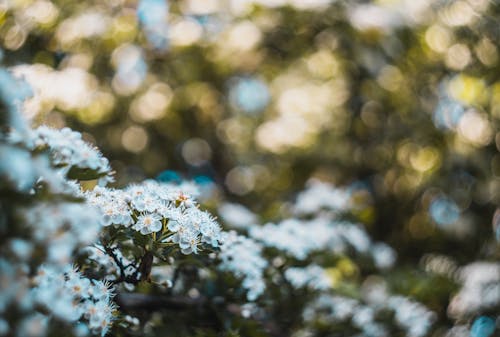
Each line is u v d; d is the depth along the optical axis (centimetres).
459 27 345
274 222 245
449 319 315
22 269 99
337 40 323
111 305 138
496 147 367
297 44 348
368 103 398
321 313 231
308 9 303
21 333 94
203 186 274
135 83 368
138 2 340
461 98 366
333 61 375
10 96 98
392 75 357
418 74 360
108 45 340
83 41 328
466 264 366
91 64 332
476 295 315
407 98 375
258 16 318
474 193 369
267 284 203
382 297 269
